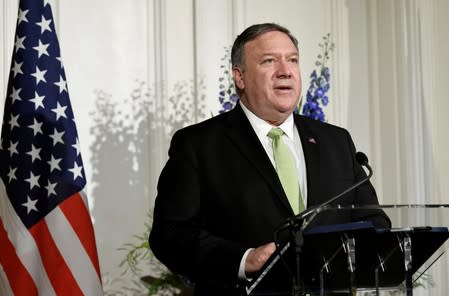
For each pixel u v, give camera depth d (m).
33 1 5.09
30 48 5.02
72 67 6.58
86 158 6.55
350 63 7.65
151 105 6.79
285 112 4.87
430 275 7.11
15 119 4.93
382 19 7.64
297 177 4.80
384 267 4.08
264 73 4.85
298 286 3.83
